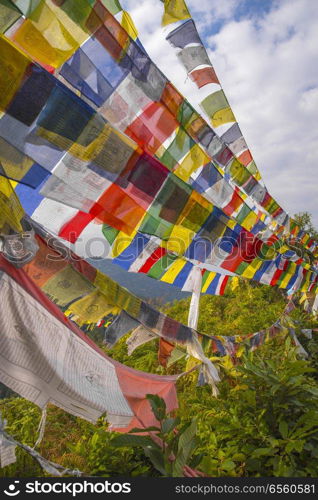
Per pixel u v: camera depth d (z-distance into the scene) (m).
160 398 2.23
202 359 2.87
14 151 1.46
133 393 2.14
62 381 1.68
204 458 2.55
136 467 2.62
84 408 1.72
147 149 2.26
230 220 2.88
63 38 1.63
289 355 4.52
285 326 5.42
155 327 2.47
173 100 2.23
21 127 1.46
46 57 1.64
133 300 2.28
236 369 3.54
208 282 4.03
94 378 1.89
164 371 4.82
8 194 1.50
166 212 2.21
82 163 1.66
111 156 1.75
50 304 1.79
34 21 1.53
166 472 2.12
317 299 8.58
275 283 5.45
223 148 2.96
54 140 1.55
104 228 2.21
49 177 1.59
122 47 1.81
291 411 3.13
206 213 2.53
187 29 2.17
